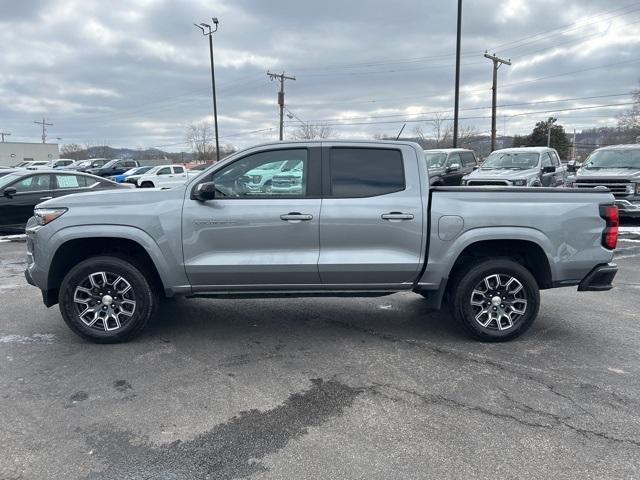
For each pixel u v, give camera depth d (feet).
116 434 10.55
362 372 13.62
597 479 9.07
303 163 15.35
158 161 186.09
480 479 9.07
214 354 14.89
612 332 16.81
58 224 14.87
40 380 13.09
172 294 15.46
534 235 15.19
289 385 12.84
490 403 11.87
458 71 64.85
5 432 10.62
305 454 9.84
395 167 15.49
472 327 15.64
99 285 15.40
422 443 10.21
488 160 50.83
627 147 44.78
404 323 17.81
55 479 9.07
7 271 26.53
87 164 137.49
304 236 15.06
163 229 14.90
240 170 15.33
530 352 15.02
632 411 11.48
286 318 18.38
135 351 15.08
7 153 223.51
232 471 9.32
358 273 15.30
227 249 15.12
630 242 34.94
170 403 11.89
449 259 15.29
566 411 11.48
